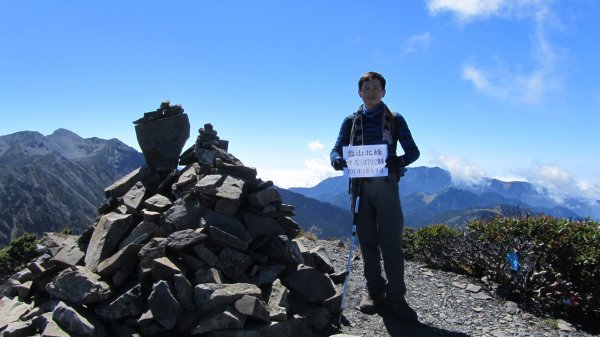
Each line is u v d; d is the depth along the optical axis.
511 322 3.15
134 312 2.49
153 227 3.00
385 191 2.90
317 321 2.78
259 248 3.04
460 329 2.98
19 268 5.65
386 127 2.93
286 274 3.01
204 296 2.41
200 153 3.73
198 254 2.71
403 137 2.89
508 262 3.76
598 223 3.65
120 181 3.71
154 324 2.40
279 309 2.55
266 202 3.14
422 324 3.01
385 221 2.92
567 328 3.08
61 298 2.65
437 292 3.71
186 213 3.02
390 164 2.79
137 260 2.77
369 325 2.92
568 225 3.55
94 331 2.40
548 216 3.79
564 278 3.44
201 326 2.33
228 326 2.32
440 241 4.54
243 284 2.60
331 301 2.96
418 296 3.61
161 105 3.83
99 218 3.48
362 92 2.97
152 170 3.75
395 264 2.93
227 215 3.00
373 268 3.10
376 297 3.11
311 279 2.96
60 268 3.14
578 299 3.31
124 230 3.08
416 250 4.89
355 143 3.00
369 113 2.99
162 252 2.69
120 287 2.68
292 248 3.06
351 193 3.10
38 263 3.40
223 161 3.39
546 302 3.45
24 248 6.28
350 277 3.82
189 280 2.63
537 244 3.53
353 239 2.98
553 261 3.50
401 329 2.88
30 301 3.09
